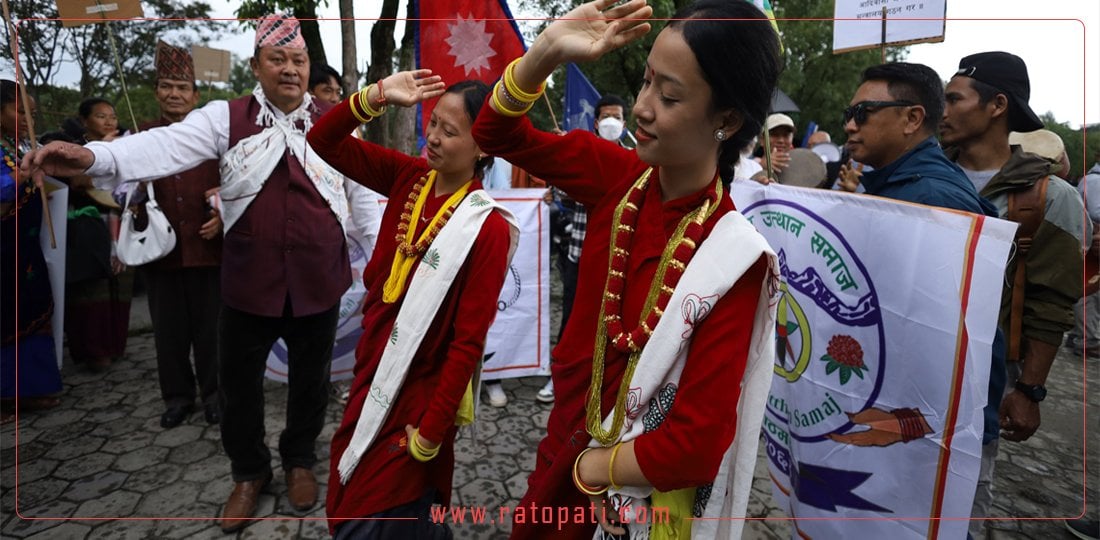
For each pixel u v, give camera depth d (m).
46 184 2.57
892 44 1.76
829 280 1.47
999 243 1.12
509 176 4.68
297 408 2.27
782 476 1.73
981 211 1.40
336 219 2.17
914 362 1.28
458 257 1.40
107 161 1.68
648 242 0.94
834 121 19.72
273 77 1.97
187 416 3.11
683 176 0.93
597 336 0.98
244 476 2.23
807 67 19.30
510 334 3.47
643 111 0.84
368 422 1.44
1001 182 1.81
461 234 1.41
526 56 0.95
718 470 0.97
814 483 1.54
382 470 1.43
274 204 2.01
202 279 2.95
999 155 1.92
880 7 1.78
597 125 3.70
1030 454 3.01
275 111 2.06
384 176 1.73
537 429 3.03
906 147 1.54
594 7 0.88
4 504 2.34
